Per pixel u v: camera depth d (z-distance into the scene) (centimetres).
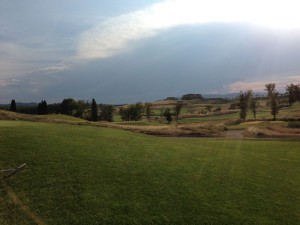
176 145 3522
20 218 1530
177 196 1917
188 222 1623
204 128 7219
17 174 2008
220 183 2258
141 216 1633
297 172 2873
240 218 1722
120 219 1588
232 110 17438
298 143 4762
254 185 2314
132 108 16088
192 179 2256
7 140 2575
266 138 5834
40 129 3231
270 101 11031
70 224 1510
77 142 2862
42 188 1853
